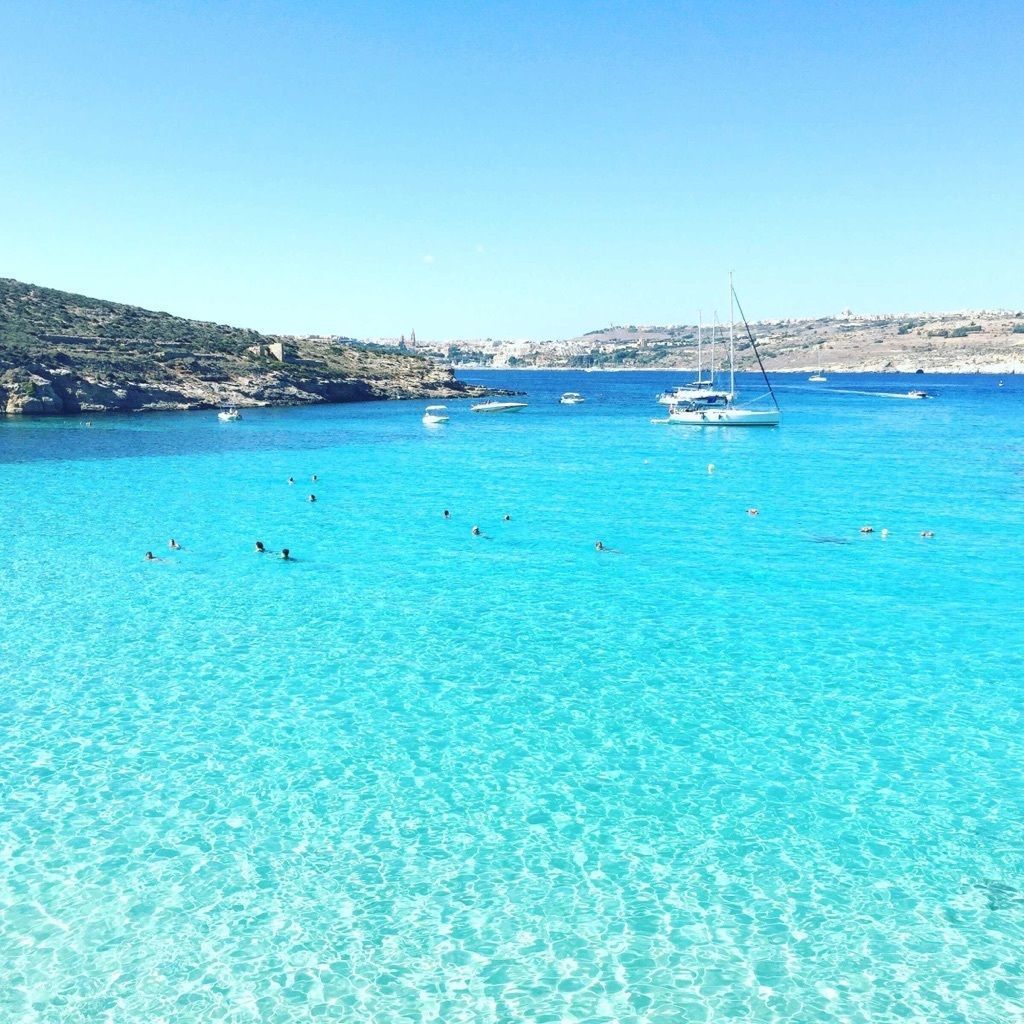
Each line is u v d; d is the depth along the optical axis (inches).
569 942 522.6
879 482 2267.5
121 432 3560.5
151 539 1577.3
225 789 692.7
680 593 1234.6
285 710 840.3
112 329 5684.1
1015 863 596.4
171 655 986.1
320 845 618.2
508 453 3002.0
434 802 676.1
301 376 5777.6
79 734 784.9
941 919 541.3
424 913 547.8
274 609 1160.8
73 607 1164.5
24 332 4943.4
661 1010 469.1
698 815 657.6
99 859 599.2
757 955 511.5
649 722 812.6
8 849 608.7
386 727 804.6
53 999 476.4
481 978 493.0
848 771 719.1
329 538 1598.2
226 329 6776.6
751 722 810.8
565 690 888.3
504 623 1103.0
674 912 548.7
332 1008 471.2
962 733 784.9
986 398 6835.6
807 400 6594.5
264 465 2615.7
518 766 732.0
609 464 2684.5
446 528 1690.5
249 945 518.9
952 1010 469.7
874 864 595.8
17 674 924.0
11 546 1515.7
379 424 4205.2
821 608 1158.3
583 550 1507.1
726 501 1984.5
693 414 4094.5
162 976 493.7
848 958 508.7
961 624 1086.4
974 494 2064.5
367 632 1067.9
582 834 633.6
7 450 2888.8
